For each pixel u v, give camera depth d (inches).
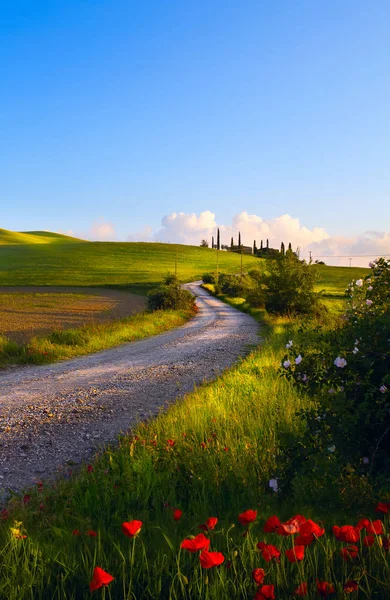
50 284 3112.7
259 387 336.5
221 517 130.5
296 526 84.0
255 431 216.2
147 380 465.7
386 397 126.3
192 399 313.4
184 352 676.1
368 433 130.9
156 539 112.6
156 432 233.5
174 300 1621.6
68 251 5364.2
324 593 81.3
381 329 135.5
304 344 153.7
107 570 97.9
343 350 141.3
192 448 190.1
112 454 204.8
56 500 154.3
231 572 93.2
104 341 760.3
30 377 488.4
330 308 1332.4
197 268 4712.1
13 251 5260.8
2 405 360.2
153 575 96.0
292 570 93.5
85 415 326.6
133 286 3051.2
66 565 101.3
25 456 237.1
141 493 152.4
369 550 93.7
